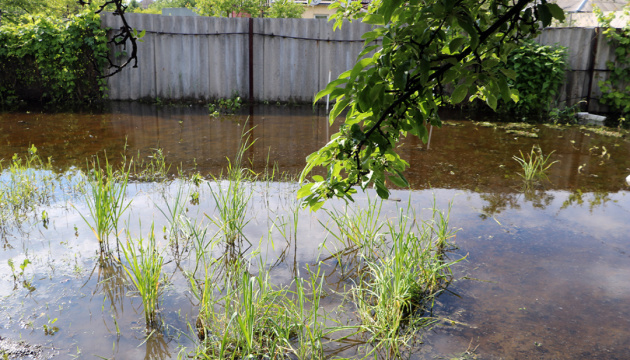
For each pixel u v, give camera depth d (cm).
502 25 151
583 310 288
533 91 958
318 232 392
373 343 260
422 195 473
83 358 241
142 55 1017
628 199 477
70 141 666
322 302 296
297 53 1033
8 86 1007
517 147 685
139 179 505
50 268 326
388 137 163
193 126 792
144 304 273
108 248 356
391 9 144
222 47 1025
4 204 426
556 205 456
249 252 354
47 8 2175
